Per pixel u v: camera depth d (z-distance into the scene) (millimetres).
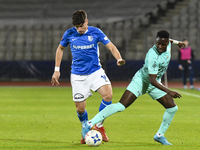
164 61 17422
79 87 18766
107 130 22609
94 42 18453
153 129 22953
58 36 86625
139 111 31750
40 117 28297
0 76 71312
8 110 32594
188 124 24828
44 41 86312
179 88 56344
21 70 71125
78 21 17578
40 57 84750
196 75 69625
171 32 81750
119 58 18609
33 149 16922
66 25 88500
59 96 45688
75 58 18750
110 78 69750
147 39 82438
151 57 17125
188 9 86750
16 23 91188
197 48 79875
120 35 83750
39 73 70938
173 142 18766
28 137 20141
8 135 20766
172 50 78812
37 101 39969
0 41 87375
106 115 17109
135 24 85688
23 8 96812
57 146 17609
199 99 41188
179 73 68375
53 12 95312
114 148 17047
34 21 91562
